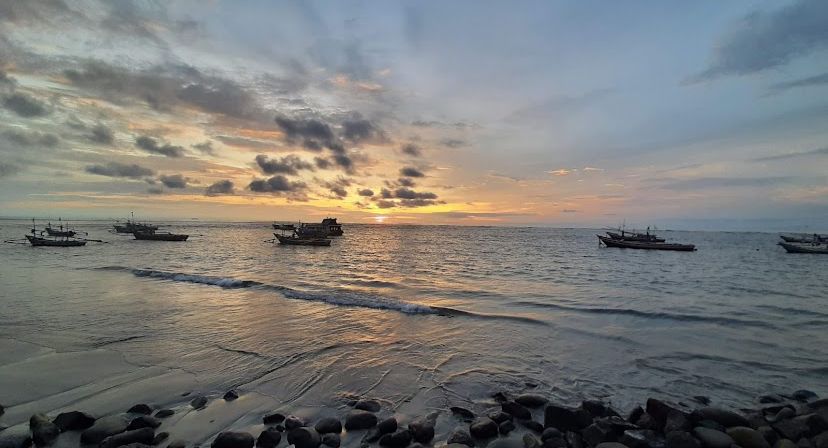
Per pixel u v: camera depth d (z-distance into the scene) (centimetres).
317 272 3155
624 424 666
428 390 842
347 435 652
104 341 1128
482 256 5194
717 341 1219
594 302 1877
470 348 1130
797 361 1041
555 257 5181
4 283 2225
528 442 615
